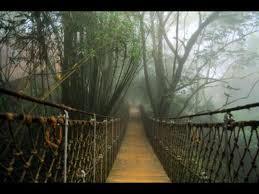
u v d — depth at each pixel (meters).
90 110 9.43
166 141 9.77
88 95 9.52
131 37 8.26
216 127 3.92
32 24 7.02
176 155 7.47
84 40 7.99
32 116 2.35
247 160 12.18
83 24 7.68
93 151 5.52
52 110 6.18
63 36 7.93
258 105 2.77
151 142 16.34
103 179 7.27
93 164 5.53
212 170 4.05
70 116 8.30
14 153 2.18
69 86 8.52
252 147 12.73
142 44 11.62
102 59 10.16
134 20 8.47
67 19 7.39
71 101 8.51
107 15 7.74
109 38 7.70
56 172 3.17
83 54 7.68
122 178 8.45
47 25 7.12
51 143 2.83
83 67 8.77
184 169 6.34
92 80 9.60
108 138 8.84
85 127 4.78
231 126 3.40
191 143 5.78
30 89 7.21
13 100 6.09
